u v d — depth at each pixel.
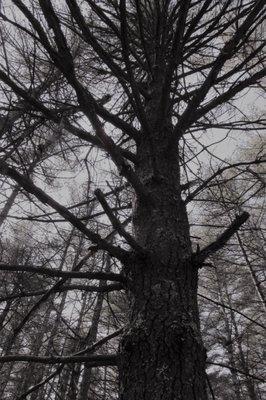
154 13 3.40
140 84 3.45
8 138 2.08
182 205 2.25
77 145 2.74
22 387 4.40
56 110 2.29
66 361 1.76
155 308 1.66
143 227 2.07
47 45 1.40
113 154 1.60
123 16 1.60
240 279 10.78
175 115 3.30
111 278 1.88
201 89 2.13
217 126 3.01
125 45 1.68
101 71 3.40
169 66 2.32
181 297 1.71
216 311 11.21
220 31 2.82
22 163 1.92
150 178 2.29
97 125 1.51
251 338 11.16
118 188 2.92
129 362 1.54
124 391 1.48
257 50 2.36
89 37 1.86
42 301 2.21
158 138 2.59
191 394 1.40
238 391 9.62
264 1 1.91
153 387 1.42
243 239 7.29
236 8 2.41
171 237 1.98
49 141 2.28
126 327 1.69
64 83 2.35
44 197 1.59
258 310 9.19
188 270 1.85
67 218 1.65
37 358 1.77
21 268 1.78
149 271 1.81
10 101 2.06
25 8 1.37
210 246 1.83
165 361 1.49
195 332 1.59
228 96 2.46
